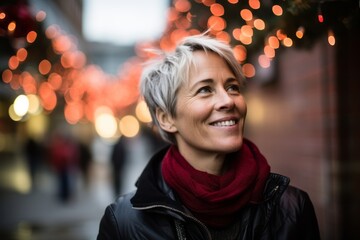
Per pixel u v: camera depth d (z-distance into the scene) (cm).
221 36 382
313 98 600
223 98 205
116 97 3459
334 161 530
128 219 217
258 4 312
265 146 908
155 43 872
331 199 536
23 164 2122
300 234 213
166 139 230
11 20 326
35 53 602
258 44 353
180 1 541
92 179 2077
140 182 217
